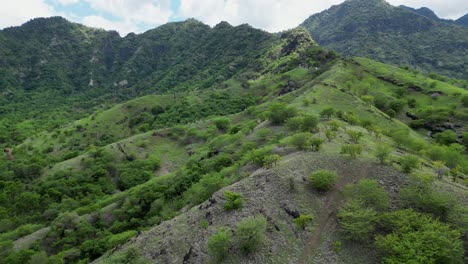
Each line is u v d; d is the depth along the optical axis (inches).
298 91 6471.5
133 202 3624.5
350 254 1477.6
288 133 3499.0
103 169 5049.2
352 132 2645.2
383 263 1376.7
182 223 1988.2
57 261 2723.9
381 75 6643.7
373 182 1792.6
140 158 5295.3
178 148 5605.3
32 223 3823.8
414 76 6624.0
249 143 3540.8
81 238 3211.1
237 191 1982.0
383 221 1574.8
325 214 1712.6
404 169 1994.3
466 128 4382.4
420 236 1400.1
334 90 5191.9
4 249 3088.1
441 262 1311.5
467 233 1486.2
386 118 4306.1
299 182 1925.4
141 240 2062.0
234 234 1641.2
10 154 6441.9
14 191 4594.0
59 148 6737.2
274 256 1513.3
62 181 4753.9
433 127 4594.0
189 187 3457.2
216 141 4692.4
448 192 1818.4
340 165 2079.2
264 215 1726.1
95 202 4153.5
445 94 5561.0
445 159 2950.3
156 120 7746.1
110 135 7293.3
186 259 1648.6
